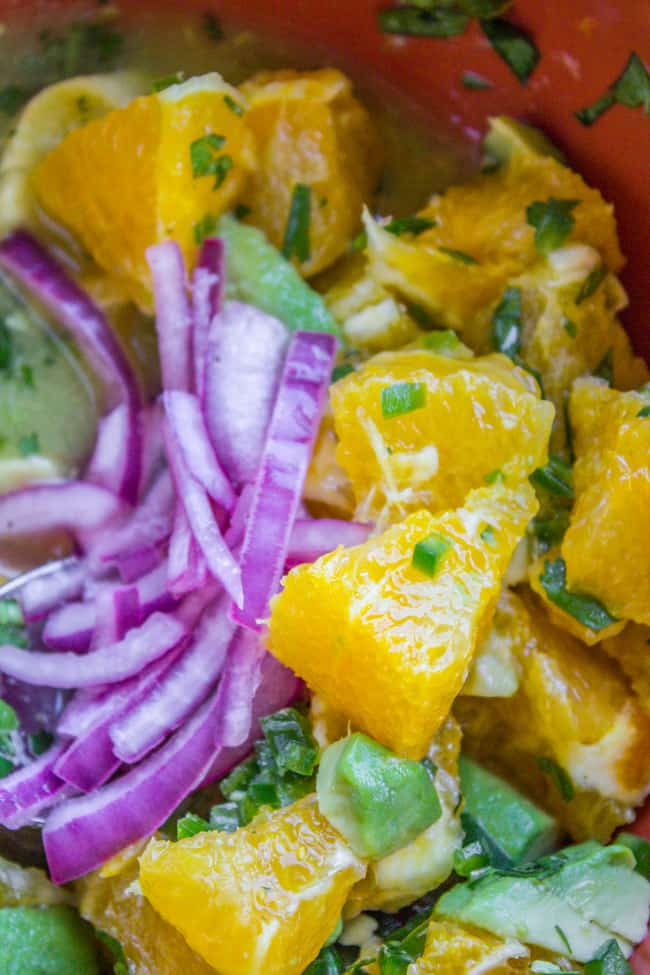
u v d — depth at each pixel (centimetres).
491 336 30
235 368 30
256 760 29
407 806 27
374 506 29
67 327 31
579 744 29
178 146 30
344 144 31
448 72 31
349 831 27
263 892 27
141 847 29
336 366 30
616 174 30
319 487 30
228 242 31
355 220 31
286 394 30
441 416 28
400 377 29
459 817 29
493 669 29
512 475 28
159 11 32
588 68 29
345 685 28
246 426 30
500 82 31
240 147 31
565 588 29
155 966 28
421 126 32
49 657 30
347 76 32
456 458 29
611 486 28
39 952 28
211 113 30
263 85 31
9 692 30
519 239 30
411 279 30
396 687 27
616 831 29
